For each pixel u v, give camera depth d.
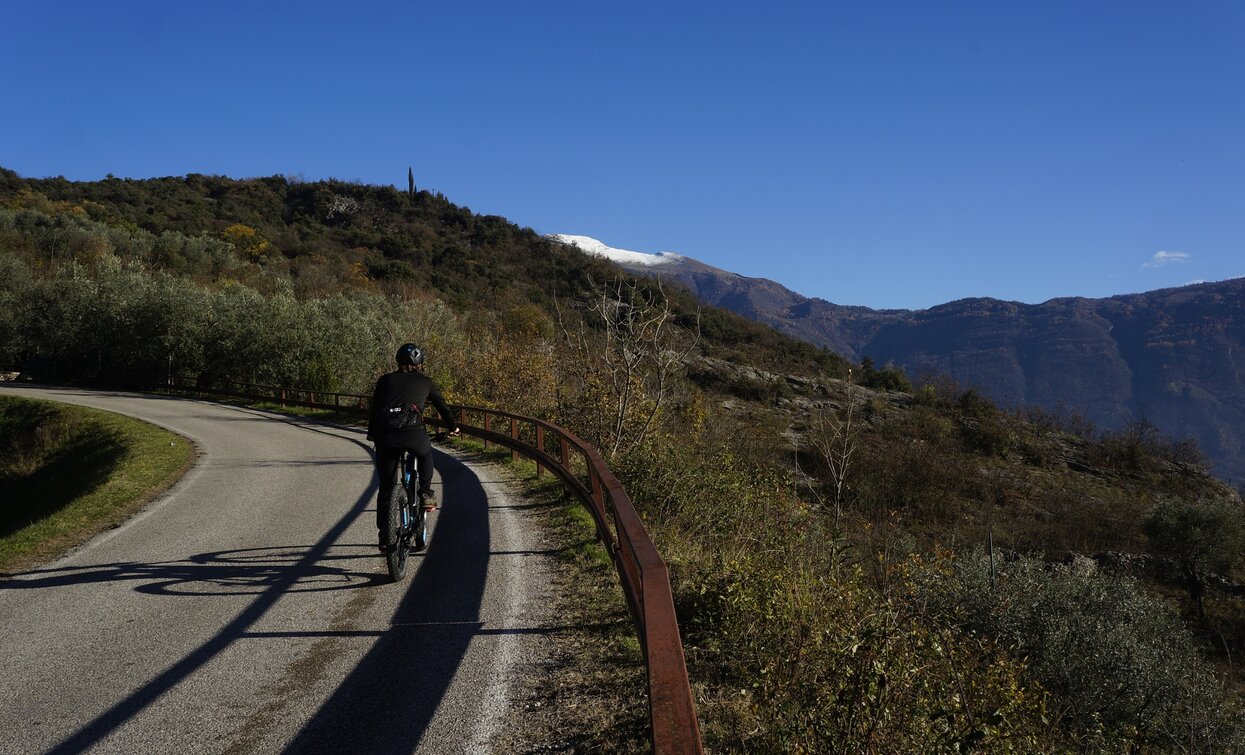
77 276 49.31
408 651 4.66
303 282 68.94
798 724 3.67
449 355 28.30
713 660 4.68
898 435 38.47
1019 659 11.77
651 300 14.56
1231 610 22.83
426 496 6.63
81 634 5.12
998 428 45.81
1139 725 11.20
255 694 4.07
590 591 5.82
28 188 94.38
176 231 80.25
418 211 129.00
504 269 101.12
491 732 3.59
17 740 3.59
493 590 5.89
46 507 16.11
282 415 28.91
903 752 3.86
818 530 9.95
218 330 41.06
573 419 14.84
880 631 4.59
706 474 9.87
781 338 68.12
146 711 3.88
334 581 6.30
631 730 3.57
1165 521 25.48
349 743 3.51
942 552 13.98
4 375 48.25
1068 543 29.31
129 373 45.38
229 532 8.48
